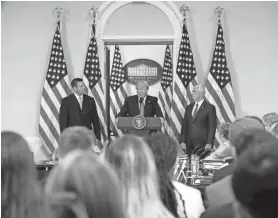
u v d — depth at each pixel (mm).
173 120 8586
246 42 8859
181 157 5410
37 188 1565
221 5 8883
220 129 5320
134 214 1794
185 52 8680
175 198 2377
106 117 7918
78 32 8922
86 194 1089
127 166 1816
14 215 1496
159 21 8930
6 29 8969
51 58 8742
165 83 9055
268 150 1228
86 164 1125
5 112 8969
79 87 8211
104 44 8977
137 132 6988
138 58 9117
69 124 8211
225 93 8625
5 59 8977
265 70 8852
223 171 3438
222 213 1554
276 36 8852
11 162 1568
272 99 8844
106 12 8922
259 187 1197
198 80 8836
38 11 8961
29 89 8969
